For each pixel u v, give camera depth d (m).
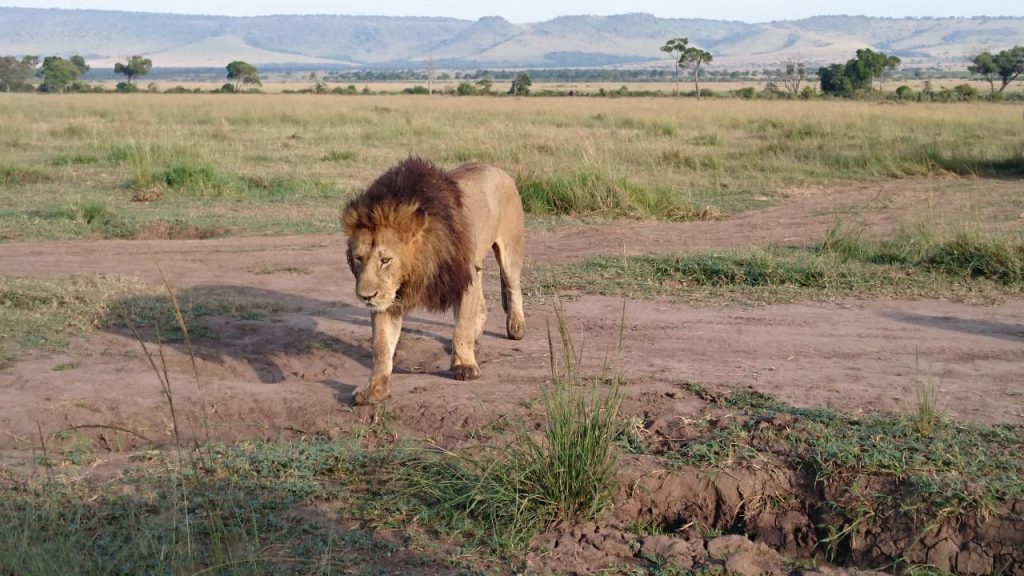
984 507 4.79
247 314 8.40
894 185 18.44
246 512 4.83
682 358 7.18
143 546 4.38
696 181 18.45
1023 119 33.53
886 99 66.12
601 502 4.97
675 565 4.46
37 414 6.12
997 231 11.24
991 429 5.58
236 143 24.62
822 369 6.87
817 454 5.29
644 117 36.53
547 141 23.44
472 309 6.77
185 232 13.02
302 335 7.85
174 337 7.73
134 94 68.69
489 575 4.38
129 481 5.20
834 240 10.92
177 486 5.07
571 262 10.68
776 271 9.69
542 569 4.44
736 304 8.80
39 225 13.01
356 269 6.09
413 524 4.80
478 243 6.85
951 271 9.83
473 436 5.73
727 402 6.19
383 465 5.42
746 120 35.62
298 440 5.91
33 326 7.84
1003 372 6.76
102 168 19.22
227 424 6.15
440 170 6.54
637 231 12.87
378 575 4.33
